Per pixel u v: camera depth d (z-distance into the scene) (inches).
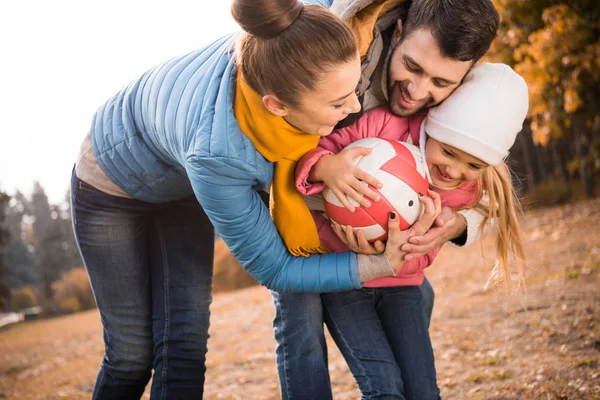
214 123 82.6
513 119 91.7
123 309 111.0
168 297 110.0
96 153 104.1
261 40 76.5
